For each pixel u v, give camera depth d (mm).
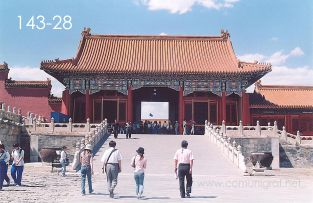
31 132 57125
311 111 76438
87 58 76312
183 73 71438
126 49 79562
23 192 24797
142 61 76188
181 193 22734
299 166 58875
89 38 81562
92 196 23109
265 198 22875
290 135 60562
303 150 59281
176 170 23000
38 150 56719
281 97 79375
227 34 82312
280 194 24906
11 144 54031
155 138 59000
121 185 29688
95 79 72812
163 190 26672
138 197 22328
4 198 22016
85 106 73312
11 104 78375
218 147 51938
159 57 77562
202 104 73562
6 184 28938
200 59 77000
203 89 72812
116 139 57531
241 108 73000
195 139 58125
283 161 58969
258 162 49594
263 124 76562
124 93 72688
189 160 22797
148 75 72188
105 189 26797
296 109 76438
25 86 78750
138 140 57031
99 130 55938
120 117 73000
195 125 73000
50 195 23453
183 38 82000
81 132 57406
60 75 73438
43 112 78375
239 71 71188
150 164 43750
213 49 80125
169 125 74500
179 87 72812
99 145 53031
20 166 28156
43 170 41844
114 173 22453
